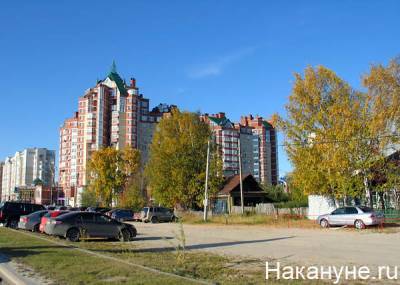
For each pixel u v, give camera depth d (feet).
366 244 69.62
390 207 132.77
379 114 120.06
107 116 448.65
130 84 458.09
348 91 127.13
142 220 173.88
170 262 47.42
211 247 66.95
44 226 82.69
